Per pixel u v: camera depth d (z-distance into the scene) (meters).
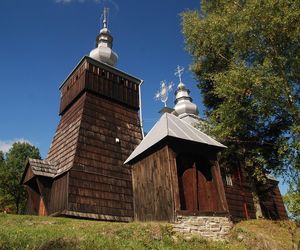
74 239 9.38
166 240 11.08
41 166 20.62
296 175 14.10
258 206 18.03
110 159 21.28
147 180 14.52
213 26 17.33
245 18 15.16
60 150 22.12
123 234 10.88
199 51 19.56
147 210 14.05
